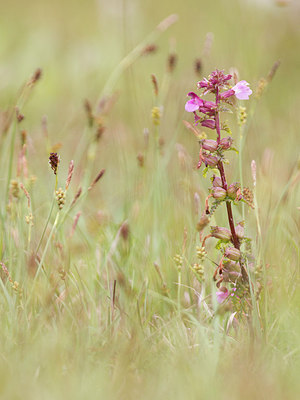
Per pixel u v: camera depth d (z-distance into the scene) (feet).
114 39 56.90
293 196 26.58
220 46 50.26
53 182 31.68
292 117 38.93
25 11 68.18
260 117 39.32
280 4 42.78
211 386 14.90
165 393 15.08
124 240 23.16
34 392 15.01
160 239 24.09
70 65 55.01
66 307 18.86
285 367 16.28
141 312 20.22
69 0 69.82
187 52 52.34
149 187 28.43
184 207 26.32
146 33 58.08
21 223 23.26
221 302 18.79
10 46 59.41
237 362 16.37
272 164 30.42
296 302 18.94
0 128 32.17
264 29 52.60
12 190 23.39
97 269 21.99
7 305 19.84
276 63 26.43
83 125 43.16
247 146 31.22
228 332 18.37
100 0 61.31
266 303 18.06
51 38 60.08
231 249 18.11
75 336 17.53
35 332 17.76
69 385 15.25
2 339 17.75
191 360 16.55
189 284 21.31
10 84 53.36
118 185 32.58
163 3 60.70
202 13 58.80
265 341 17.46
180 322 18.76
